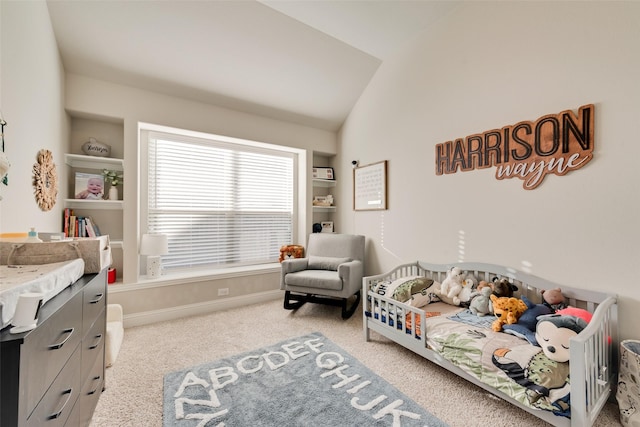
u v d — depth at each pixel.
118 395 1.66
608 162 1.65
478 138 2.29
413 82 2.87
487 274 2.23
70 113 2.59
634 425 1.36
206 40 2.56
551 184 1.89
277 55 2.87
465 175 2.40
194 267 3.44
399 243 3.03
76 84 2.51
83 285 1.20
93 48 2.38
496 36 2.18
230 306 3.25
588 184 1.73
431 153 2.69
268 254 3.98
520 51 2.04
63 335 1.00
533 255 1.98
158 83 2.79
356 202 3.66
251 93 3.20
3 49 1.37
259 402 1.60
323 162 4.31
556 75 1.86
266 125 3.56
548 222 1.90
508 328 1.70
